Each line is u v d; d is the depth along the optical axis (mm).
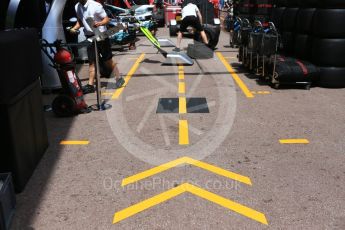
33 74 3744
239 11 11680
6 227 2781
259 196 3254
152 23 14398
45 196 3305
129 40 11977
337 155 4070
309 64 6809
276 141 4465
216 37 11625
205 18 11672
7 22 5879
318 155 4074
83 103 5609
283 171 3709
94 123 5211
